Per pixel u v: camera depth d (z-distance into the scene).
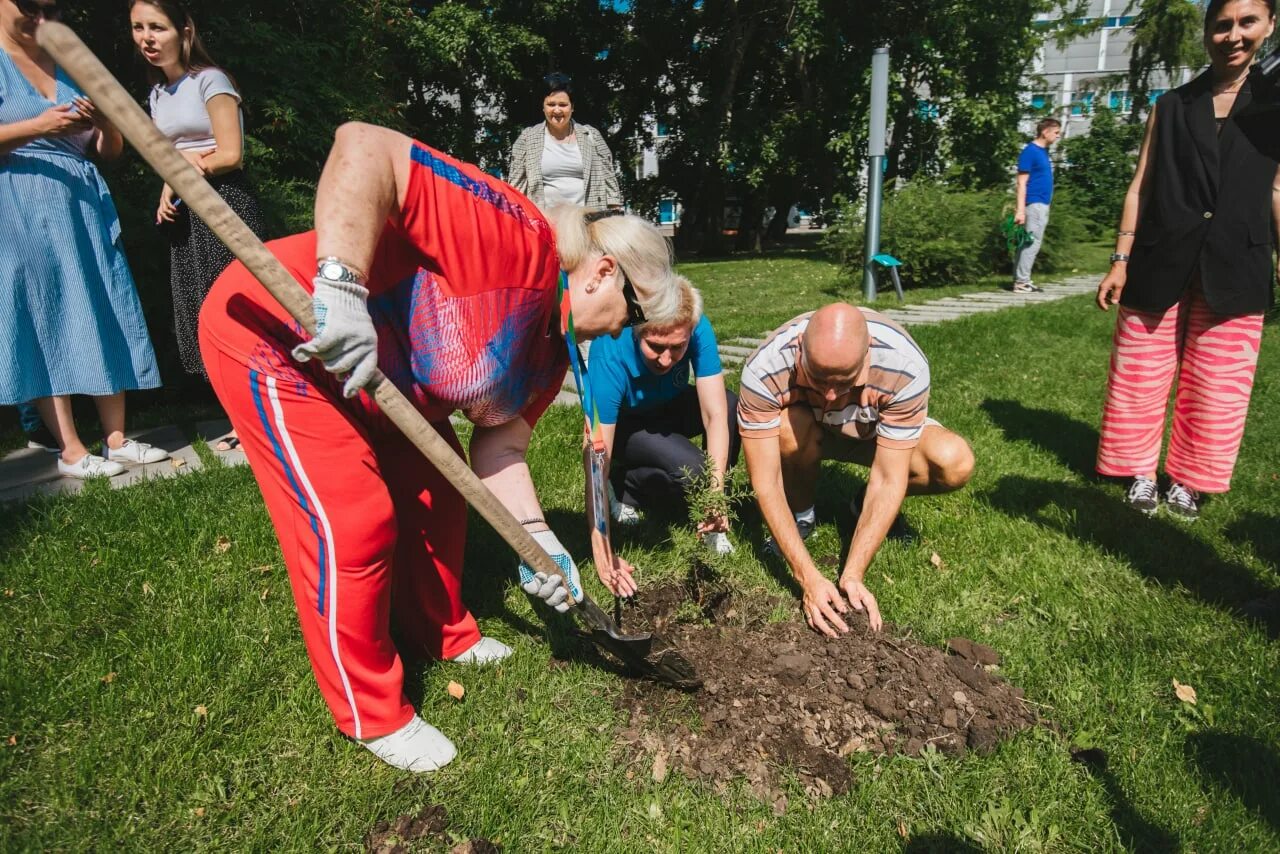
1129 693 2.40
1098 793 2.04
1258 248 3.39
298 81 6.92
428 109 20.41
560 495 3.71
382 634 2.03
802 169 20.59
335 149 1.57
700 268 16.70
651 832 1.94
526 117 22.59
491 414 2.09
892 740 2.19
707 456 2.90
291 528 1.87
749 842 1.91
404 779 2.05
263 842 1.86
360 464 1.86
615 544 3.32
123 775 2.01
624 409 3.30
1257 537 3.44
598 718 2.30
